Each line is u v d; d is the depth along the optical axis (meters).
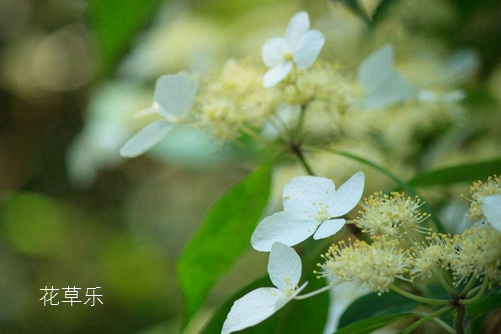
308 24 0.45
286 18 0.66
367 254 0.40
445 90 0.58
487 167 0.48
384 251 0.41
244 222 0.48
